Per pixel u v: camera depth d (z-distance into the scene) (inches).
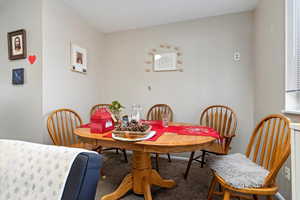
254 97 89.1
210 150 66.3
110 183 71.2
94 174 24.0
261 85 77.6
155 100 110.4
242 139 92.0
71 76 92.3
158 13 95.0
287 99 54.6
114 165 90.5
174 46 105.6
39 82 74.7
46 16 75.8
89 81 108.0
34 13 75.4
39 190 23.4
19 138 79.5
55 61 81.1
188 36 102.5
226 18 94.7
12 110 81.1
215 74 97.1
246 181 38.9
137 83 115.0
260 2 79.0
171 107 106.4
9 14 81.2
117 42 120.1
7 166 27.0
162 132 54.1
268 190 37.7
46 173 24.1
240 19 92.1
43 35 74.5
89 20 103.7
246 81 91.4
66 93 88.6
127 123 55.6
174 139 45.6
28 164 26.0
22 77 78.1
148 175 60.0
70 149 26.4
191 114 102.1
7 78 82.3
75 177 22.6
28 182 24.5
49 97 77.7
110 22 106.3
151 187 67.8
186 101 103.1
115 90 120.9
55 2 80.5
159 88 109.4
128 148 46.1
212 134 51.5
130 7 89.2
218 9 89.8
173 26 106.0
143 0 83.2
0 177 26.5
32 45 76.0
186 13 94.5
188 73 102.6
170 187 67.4
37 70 75.1
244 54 91.6
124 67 118.5
